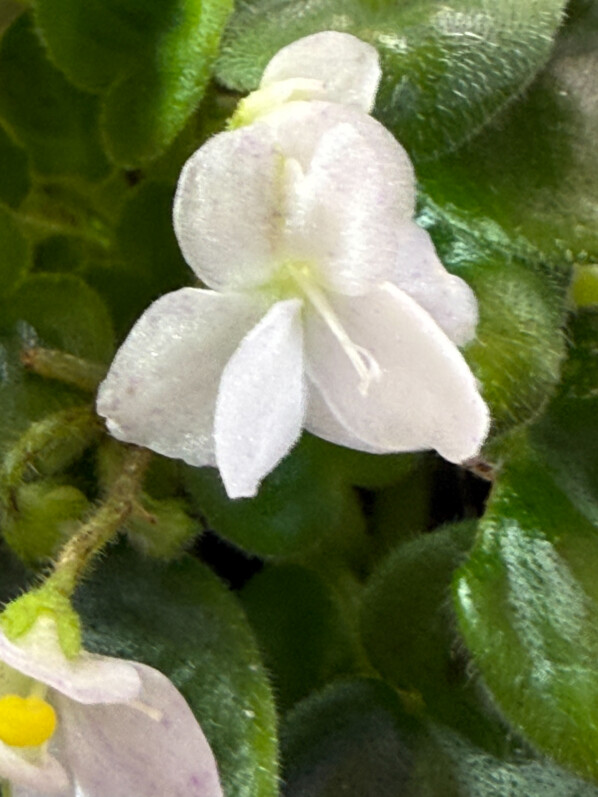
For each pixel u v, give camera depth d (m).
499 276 0.07
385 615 0.08
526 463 0.07
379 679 0.08
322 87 0.06
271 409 0.05
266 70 0.06
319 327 0.06
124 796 0.06
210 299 0.06
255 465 0.05
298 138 0.05
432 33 0.07
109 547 0.07
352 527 0.08
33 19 0.08
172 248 0.08
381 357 0.06
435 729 0.08
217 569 0.08
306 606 0.08
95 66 0.07
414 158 0.07
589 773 0.06
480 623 0.07
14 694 0.06
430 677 0.08
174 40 0.07
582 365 0.08
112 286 0.08
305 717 0.07
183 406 0.06
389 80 0.07
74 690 0.05
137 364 0.06
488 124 0.07
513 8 0.07
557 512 0.07
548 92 0.07
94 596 0.07
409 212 0.05
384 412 0.06
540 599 0.07
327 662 0.08
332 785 0.07
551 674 0.07
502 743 0.07
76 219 0.08
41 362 0.07
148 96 0.07
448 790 0.07
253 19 0.07
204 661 0.07
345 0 0.07
